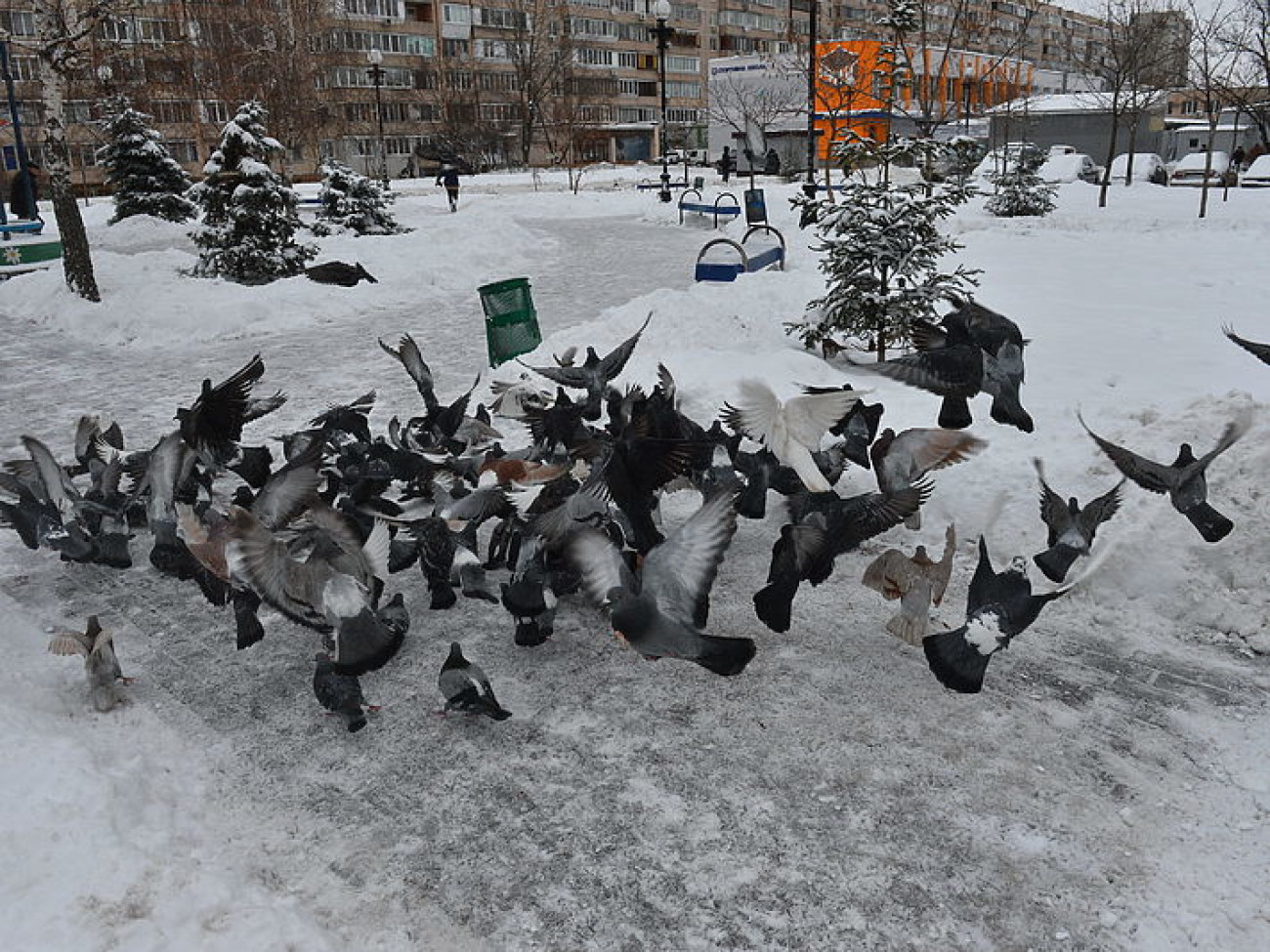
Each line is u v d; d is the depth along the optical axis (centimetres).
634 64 8675
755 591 697
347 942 404
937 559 718
